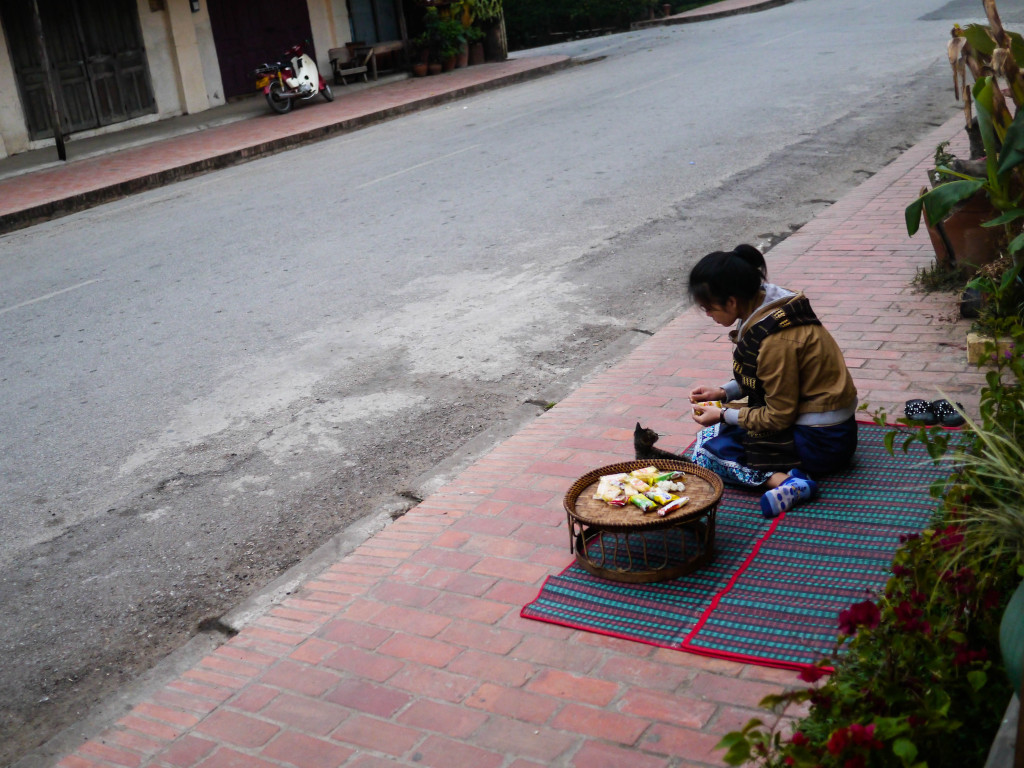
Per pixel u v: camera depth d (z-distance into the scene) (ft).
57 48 57.36
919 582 8.78
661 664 10.86
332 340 23.50
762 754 7.45
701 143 39.88
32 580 15.20
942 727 7.25
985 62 17.42
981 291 18.22
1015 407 11.02
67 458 19.01
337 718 10.78
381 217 34.60
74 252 35.53
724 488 14.53
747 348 13.41
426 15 74.18
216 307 26.86
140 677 12.73
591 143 42.65
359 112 58.49
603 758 9.61
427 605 12.66
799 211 29.71
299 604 13.17
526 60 77.97
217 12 66.08
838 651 10.41
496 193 36.01
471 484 15.84
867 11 79.61
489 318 23.91
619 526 12.01
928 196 15.39
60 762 10.78
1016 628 7.56
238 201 40.55
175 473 18.02
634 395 18.29
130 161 51.01
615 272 26.22
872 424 15.46
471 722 10.40
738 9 97.50
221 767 10.31
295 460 18.04
